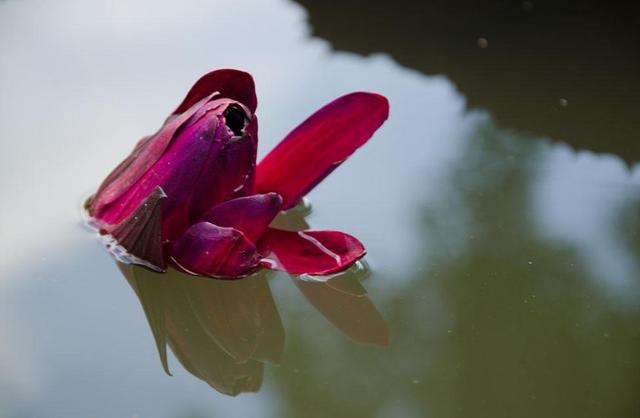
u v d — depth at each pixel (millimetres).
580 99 889
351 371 772
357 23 924
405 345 782
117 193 797
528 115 878
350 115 801
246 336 790
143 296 793
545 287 803
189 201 784
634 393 766
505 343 781
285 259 796
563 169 854
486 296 799
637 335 785
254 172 788
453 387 767
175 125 782
